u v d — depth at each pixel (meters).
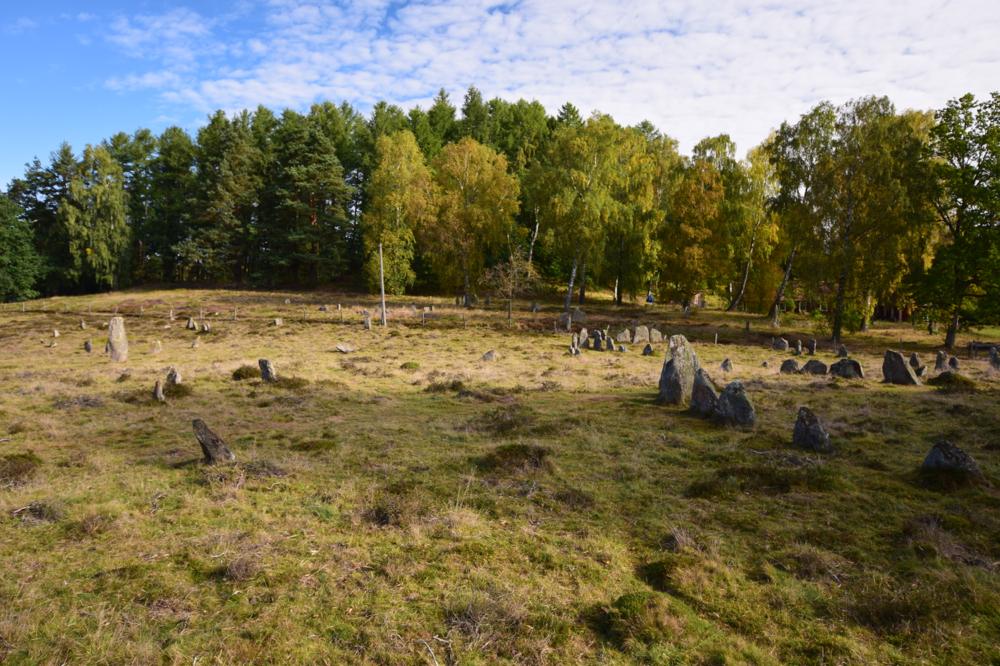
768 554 6.67
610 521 7.75
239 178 69.81
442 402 17.52
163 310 50.41
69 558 6.52
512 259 46.31
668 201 58.44
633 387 20.31
